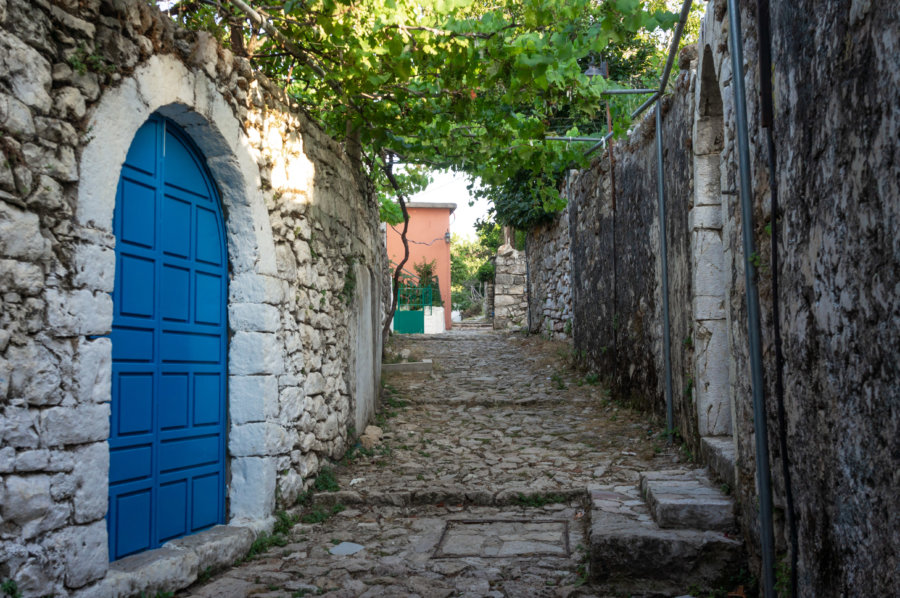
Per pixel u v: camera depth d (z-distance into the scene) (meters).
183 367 4.15
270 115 4.90
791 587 2.62
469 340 14.29
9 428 2.76
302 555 4.27
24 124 2.86
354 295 6.68
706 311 5.31
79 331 3.08
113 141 3.32
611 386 8.81
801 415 2.49
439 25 4.59
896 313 1.77
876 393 1.90
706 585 3.69
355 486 5.50
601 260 9.43
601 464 6.03
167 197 4.03
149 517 3.81
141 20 3.53
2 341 2.73
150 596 3.42
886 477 1.84
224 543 4.04
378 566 4.02
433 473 5.88
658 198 6.54
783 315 2.65
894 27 1.73
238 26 4.89
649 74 10.83
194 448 4.24
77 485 3.04
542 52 4.23
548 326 13.64
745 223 3.18
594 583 3.75
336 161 6.27
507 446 6.80
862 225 1.95
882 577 1.86
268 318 4.63
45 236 2.97
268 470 4.59
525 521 4.88
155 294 3.89
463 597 3.59
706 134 5.20
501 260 17.70
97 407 3.16
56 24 3.04
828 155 2.17
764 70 2.74
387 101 6.13
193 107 3.94
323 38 4.77
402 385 9.69
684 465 5.74
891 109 1.76
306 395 5.30
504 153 7.45
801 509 2.52
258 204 4.62
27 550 2.79
